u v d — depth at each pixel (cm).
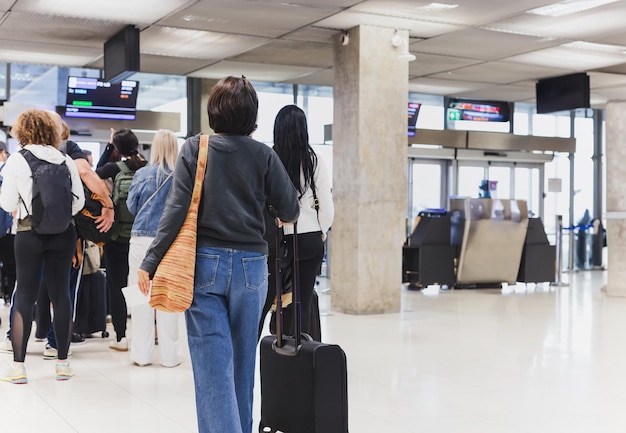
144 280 295
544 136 1537
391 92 893
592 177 1639
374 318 841
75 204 501
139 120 1200
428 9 798
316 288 1194
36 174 477
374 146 884
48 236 491
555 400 473
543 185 1570
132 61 884
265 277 308
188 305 288
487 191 1345
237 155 301
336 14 824
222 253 295
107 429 400
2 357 588
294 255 329
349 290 886
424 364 580
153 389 489
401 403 461
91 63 1131
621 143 1134
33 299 502
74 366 558
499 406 457
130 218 601
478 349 646
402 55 885
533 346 664
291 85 1363
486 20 845
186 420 418
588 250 1628
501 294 1095
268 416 342
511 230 1138
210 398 294
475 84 1298
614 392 496
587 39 934
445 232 1127
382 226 888
